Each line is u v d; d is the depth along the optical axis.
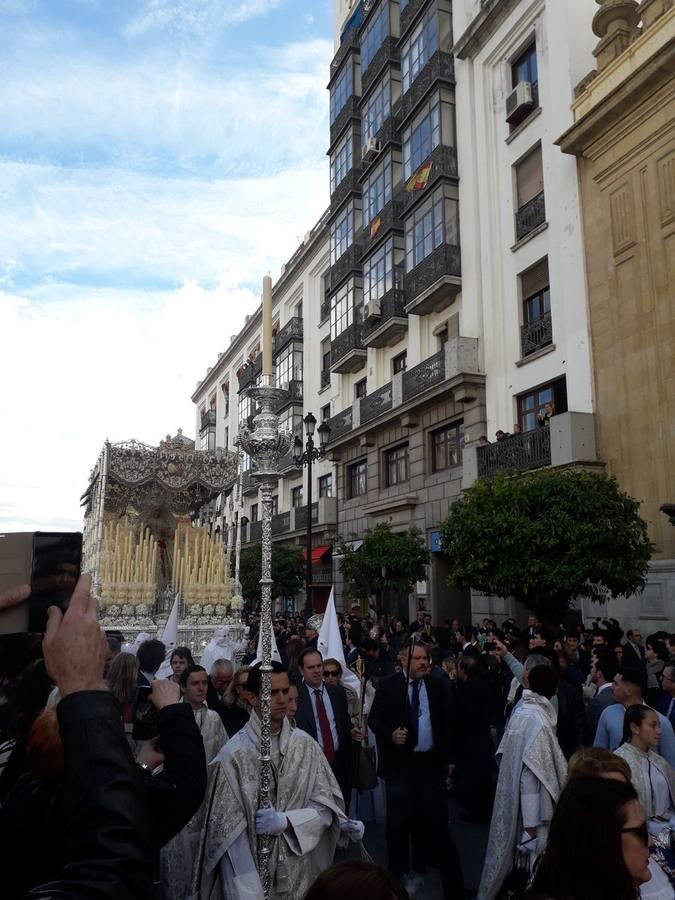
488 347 19.45
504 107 19.64
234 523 13.52
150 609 11.98
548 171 17.59
